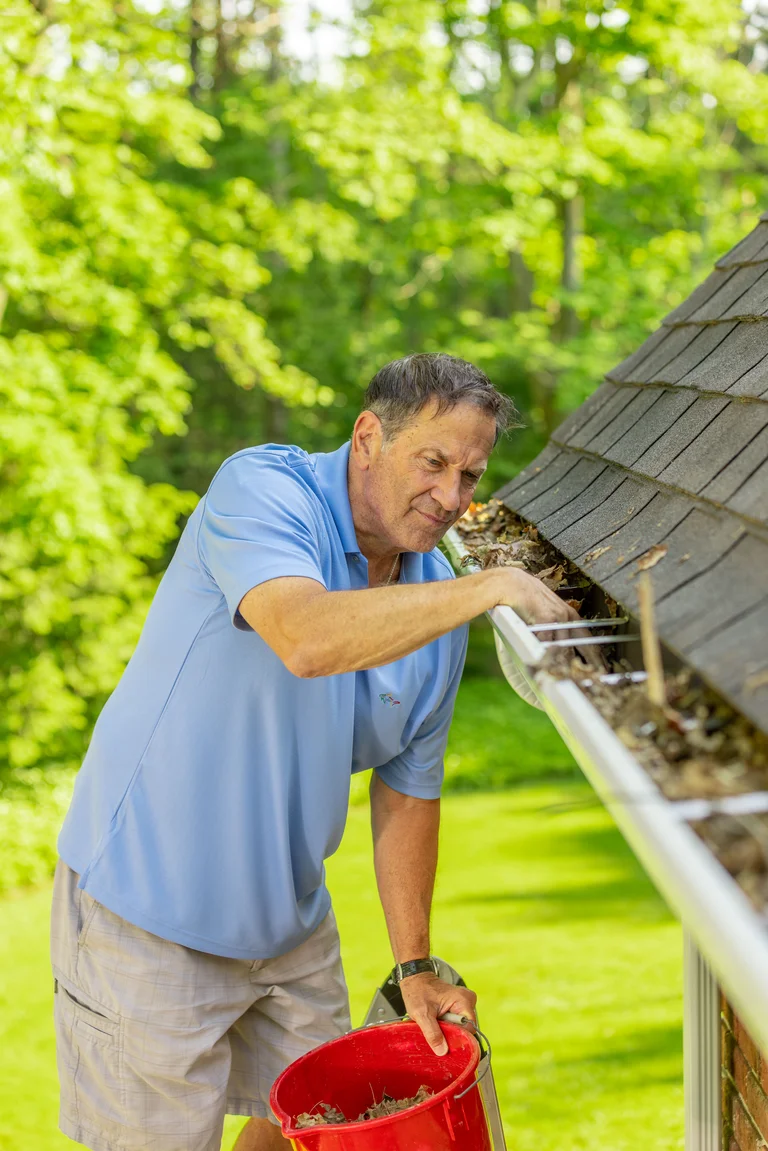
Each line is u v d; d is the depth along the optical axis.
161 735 2.11
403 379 1.93
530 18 10.95
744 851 0.89
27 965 5.98
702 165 11.42
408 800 2.46
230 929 2.17
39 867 7.57
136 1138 2.18
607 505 1.97
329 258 11.16
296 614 1.69
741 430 1.67
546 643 1.43
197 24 12.46
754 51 12.68
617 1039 4.56
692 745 1.09
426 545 2.04
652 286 11.79
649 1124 3.76
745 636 1.12
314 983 2.40
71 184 7.49
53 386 7.95
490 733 11.81
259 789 2.13
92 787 2.19
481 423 1.91
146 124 8.58
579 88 12.29
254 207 10.55
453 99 10.34
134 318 8.59
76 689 9.40
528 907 6.70
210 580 2.06
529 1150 3.63
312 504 1.99
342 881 7.39
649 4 10.23
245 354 9.95
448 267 14.41
